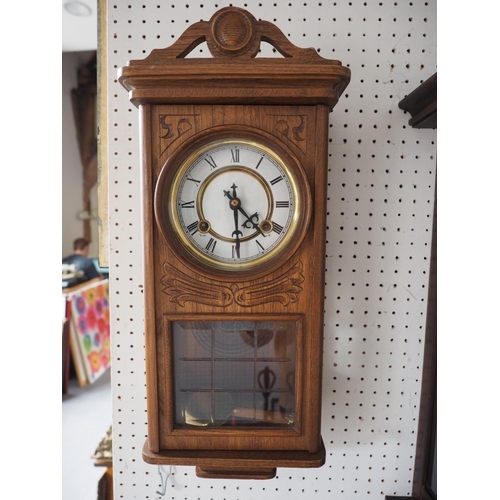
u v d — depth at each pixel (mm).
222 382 850
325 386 1068
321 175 777
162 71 729
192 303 808
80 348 2199
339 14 983
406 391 1073
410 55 992
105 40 1056
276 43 756
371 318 1054
